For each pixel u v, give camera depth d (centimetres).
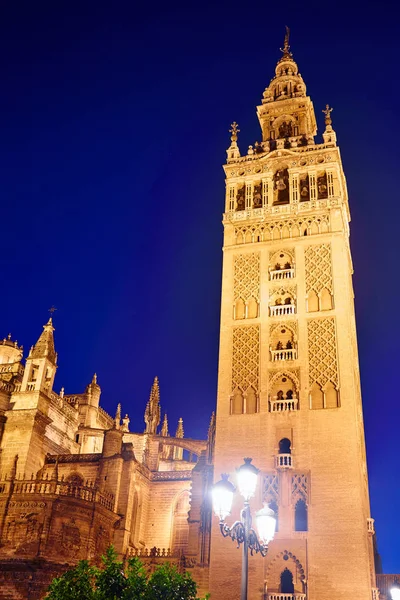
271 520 2572
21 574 5006
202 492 5956
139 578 2891
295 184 6100
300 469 4816
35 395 6600
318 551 4497
